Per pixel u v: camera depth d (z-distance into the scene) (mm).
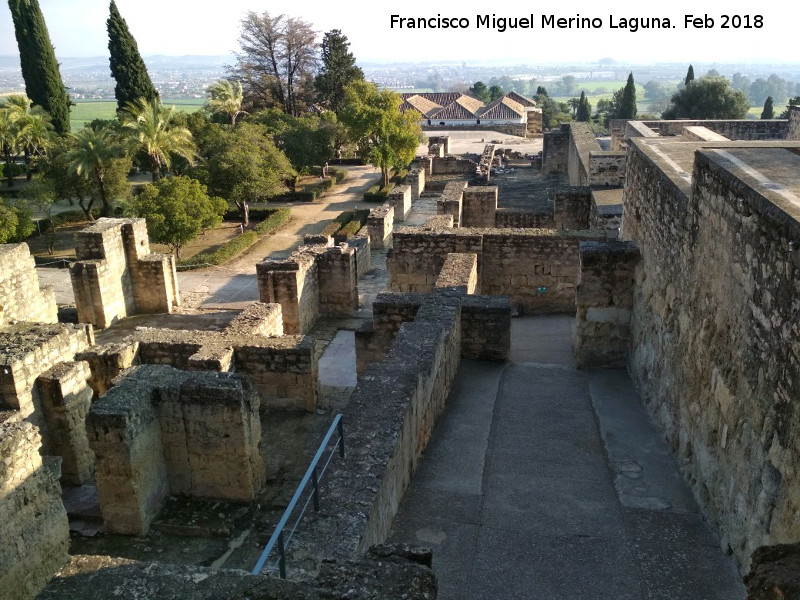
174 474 15453
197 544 14398
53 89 70000
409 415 10188
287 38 77938
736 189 8875
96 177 46531
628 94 81500
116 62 66750
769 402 7699
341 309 28266
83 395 17234
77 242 28531
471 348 15766
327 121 62094
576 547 9078
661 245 13039
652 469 11266
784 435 7246
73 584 5090
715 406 9586
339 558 5578
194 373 15352
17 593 12242
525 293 20641
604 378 15180
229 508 15273
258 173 45938
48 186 44969
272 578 5152
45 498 12930
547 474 10992
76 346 18359
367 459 8711
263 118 61406
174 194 37688
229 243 40531
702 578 8438
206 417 14828
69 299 33094
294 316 25688
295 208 52312
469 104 95688
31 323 18688
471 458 11406
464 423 12719
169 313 30766
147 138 47469
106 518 14594
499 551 8984
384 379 10750
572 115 120125
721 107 56156
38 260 39000
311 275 27141
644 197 14836
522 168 52844
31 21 67688
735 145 12516
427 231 20469
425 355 11781
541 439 12219
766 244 7875
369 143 58344
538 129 87250
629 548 9078
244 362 18672
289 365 18531
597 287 15398
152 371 15391
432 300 15266
